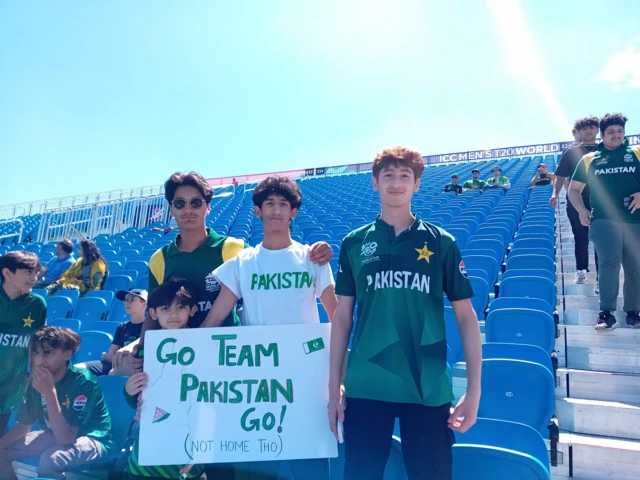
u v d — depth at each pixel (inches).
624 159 160.7
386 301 80.0
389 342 78.4
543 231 294.0
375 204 531.5
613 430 127.7
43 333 121.4
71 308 257.6
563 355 163.5
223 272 99.3
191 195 107.3
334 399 82.8
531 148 916.6
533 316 153.9
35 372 118.6
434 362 77.3
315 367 92.7
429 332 78.5
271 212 97.7
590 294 210.8
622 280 205.0
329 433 89.7
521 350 128.8
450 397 77.4
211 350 95.0
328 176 1040.2
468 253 253.4
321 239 336.2
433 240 82.7
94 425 121.6
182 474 91.9
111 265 338.0
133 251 390.3
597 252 167.5
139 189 663.8
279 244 99.9
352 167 1038.4
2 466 125.6
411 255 81.5
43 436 125.6
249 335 94.7
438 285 80.8
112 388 132.5
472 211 374.6
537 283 190.1
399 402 76.7
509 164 835.4
